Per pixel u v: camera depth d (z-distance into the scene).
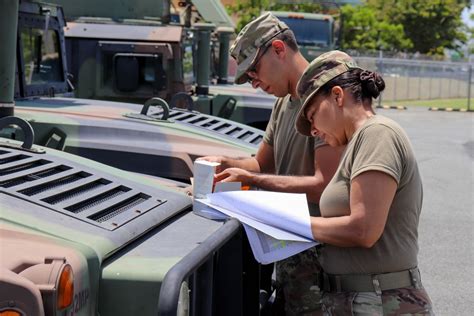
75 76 6.99
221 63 9.97
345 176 2.54
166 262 2.18
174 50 6.98
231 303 2.68
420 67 28.27
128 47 6.95
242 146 4.24
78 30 7.01
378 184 2.42
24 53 4.81
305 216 2.58
